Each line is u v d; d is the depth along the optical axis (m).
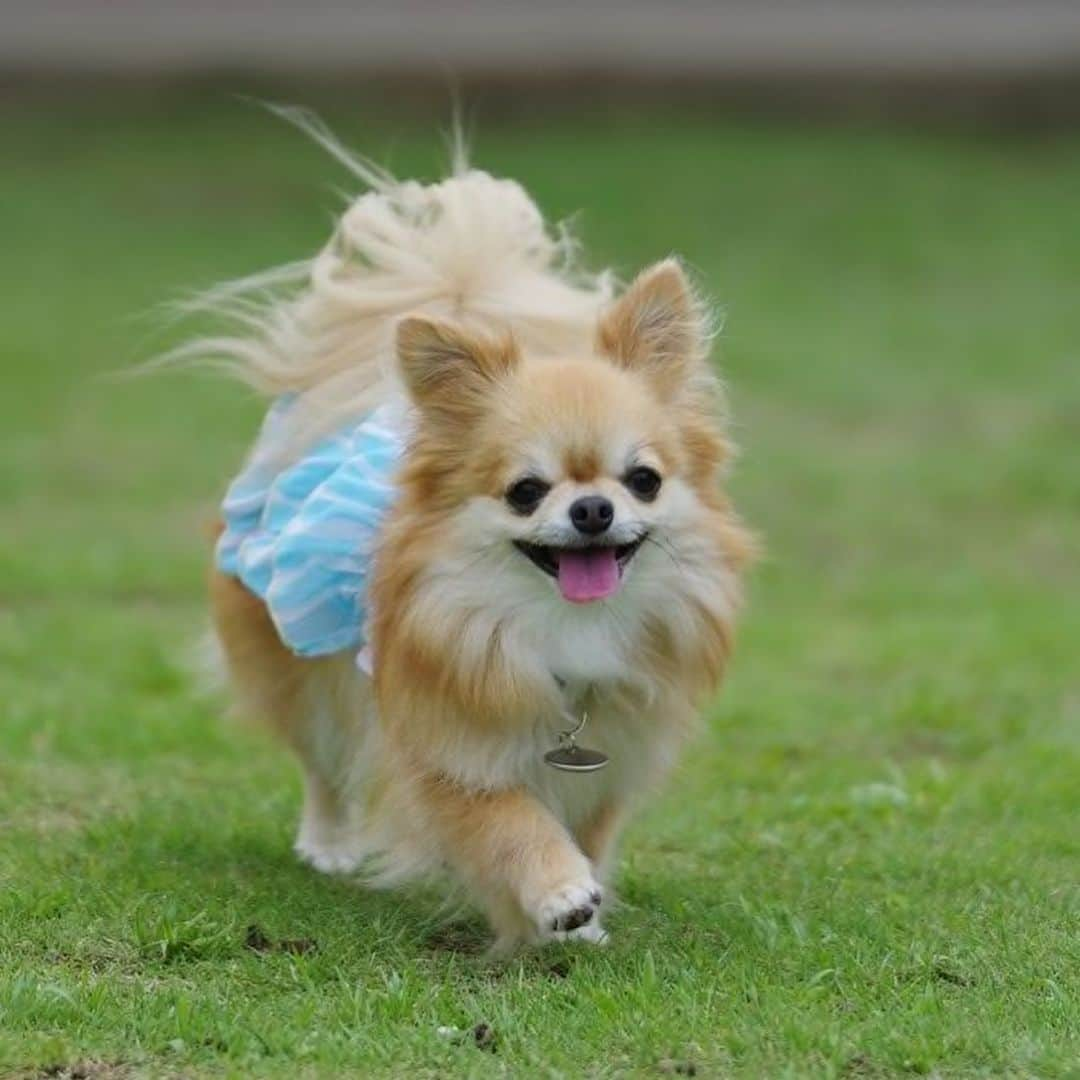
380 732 9.34
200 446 24.86
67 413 26.30
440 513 8.72
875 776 12.49
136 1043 7.62
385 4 44.72
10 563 18.55
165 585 18.33
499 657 8.60
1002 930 9.15
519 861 8.52
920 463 24.09
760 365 29.23
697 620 8.90
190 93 44.31
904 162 42.03
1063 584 19.27
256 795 11.80
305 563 9.22
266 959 8.62
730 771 12.53
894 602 18.31
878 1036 7.66
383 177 11.30
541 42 44.53
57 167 41.03
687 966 8.60
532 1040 7.68
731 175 40.59
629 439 8.58
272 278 10.83
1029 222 38.59
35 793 11.62
